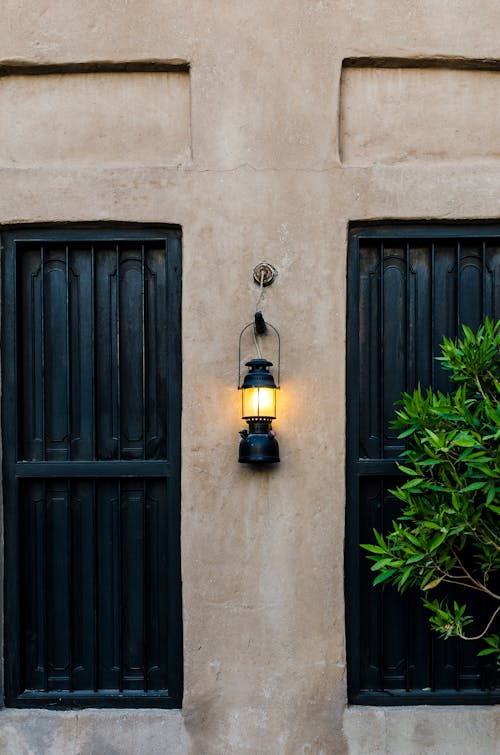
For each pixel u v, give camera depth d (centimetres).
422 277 383
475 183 367
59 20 370
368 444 381
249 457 343
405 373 381
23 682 379
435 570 326
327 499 362
